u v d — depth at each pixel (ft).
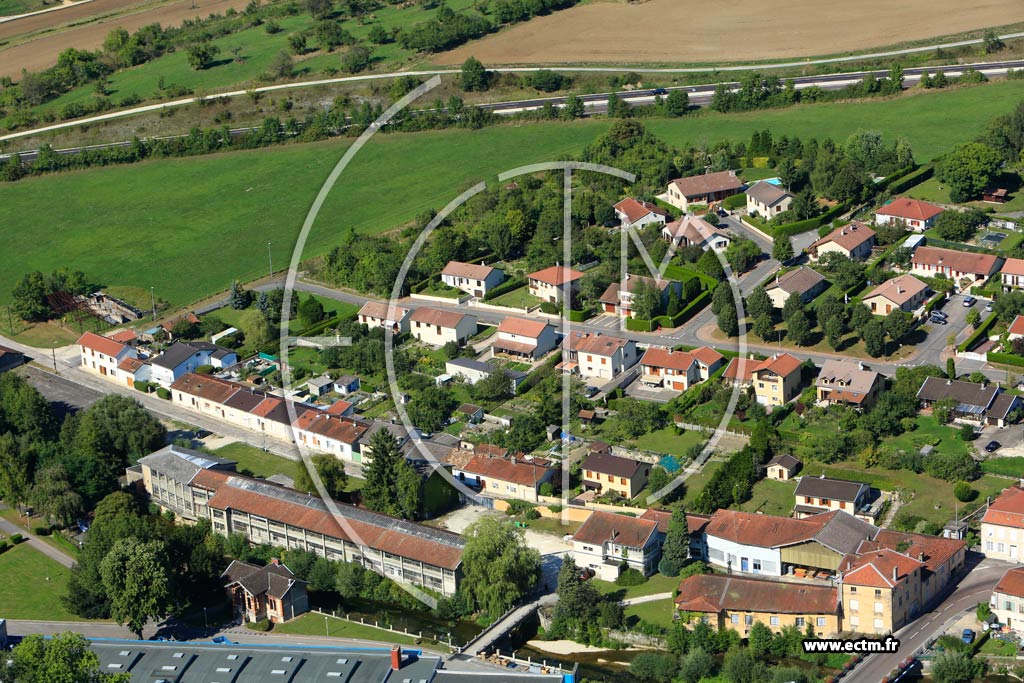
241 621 634.84
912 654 558.56
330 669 553.23
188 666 563.48
